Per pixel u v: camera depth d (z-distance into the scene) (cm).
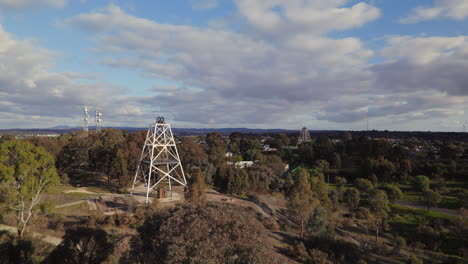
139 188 5344
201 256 1177
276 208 5775
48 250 2553
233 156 11619
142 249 1623
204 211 1559
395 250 4731
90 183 6469
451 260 4544
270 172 7825
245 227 1466
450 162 10850
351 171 11812
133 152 6241
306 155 14050
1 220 3073
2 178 2681
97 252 2312
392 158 11588
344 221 6234
